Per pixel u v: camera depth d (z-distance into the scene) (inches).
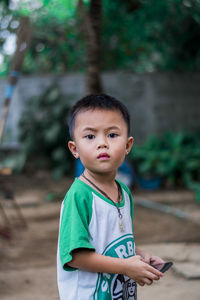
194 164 355.3
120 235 65.0
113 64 452.8
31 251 187.2
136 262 59.9
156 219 244.8
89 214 63.0
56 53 434.9
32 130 395.2
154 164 356.5
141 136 412.2
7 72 428.5
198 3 306.8
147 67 474.3
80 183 65.2
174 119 412.5
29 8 368.5
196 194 310.8
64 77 417.4
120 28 391.9
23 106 416.8
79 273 62.8
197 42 375.9
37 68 471.5
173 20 351.6
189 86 412.5
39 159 399.5
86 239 60.7
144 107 411.8
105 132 63.6
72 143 68.5
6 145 412.2
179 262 161.2
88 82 244.1
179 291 133.6
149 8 338.6
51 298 130.8
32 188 346.3
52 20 410.9
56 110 394.6
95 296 62.2
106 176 65.4
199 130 414.6
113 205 65.1
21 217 239.6
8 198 240.2
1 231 190.9
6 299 129.6
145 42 399.9
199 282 141.9
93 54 241.0
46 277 151.4
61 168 387.9
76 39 415.8
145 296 130.1
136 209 275.0
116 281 64.1
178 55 398.3
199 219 240.8
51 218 253.1
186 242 193.5
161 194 326.0
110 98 66.2
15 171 390.6
